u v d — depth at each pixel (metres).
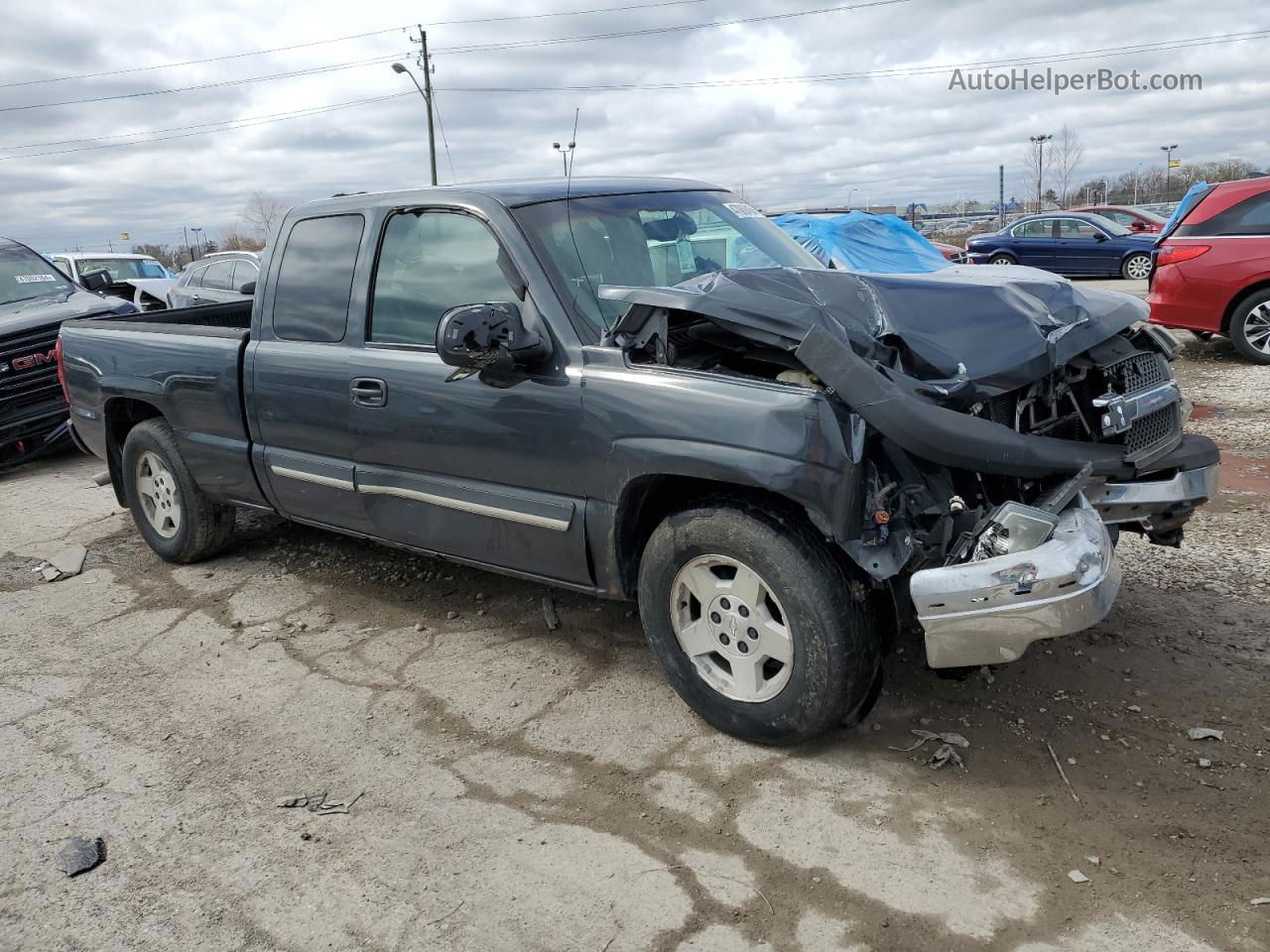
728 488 3.28
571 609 4.60
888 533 3.01
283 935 2.63
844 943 2.47
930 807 2.97
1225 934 2.41
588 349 3.43
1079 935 2.44
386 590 5.01
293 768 3.44
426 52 31.16
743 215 4.48
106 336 5.54
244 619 4.78
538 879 2.79
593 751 3.42
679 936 2.53
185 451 5.16
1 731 3.82
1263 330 9.47
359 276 4.20
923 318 3.23
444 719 3.71
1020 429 3.49
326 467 4.41
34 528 6.68
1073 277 21.31
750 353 3.31
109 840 3.09
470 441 3.78
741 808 3.04
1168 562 4.65
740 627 3.24
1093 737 3.27
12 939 2.68
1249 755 3.11
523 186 3.96
